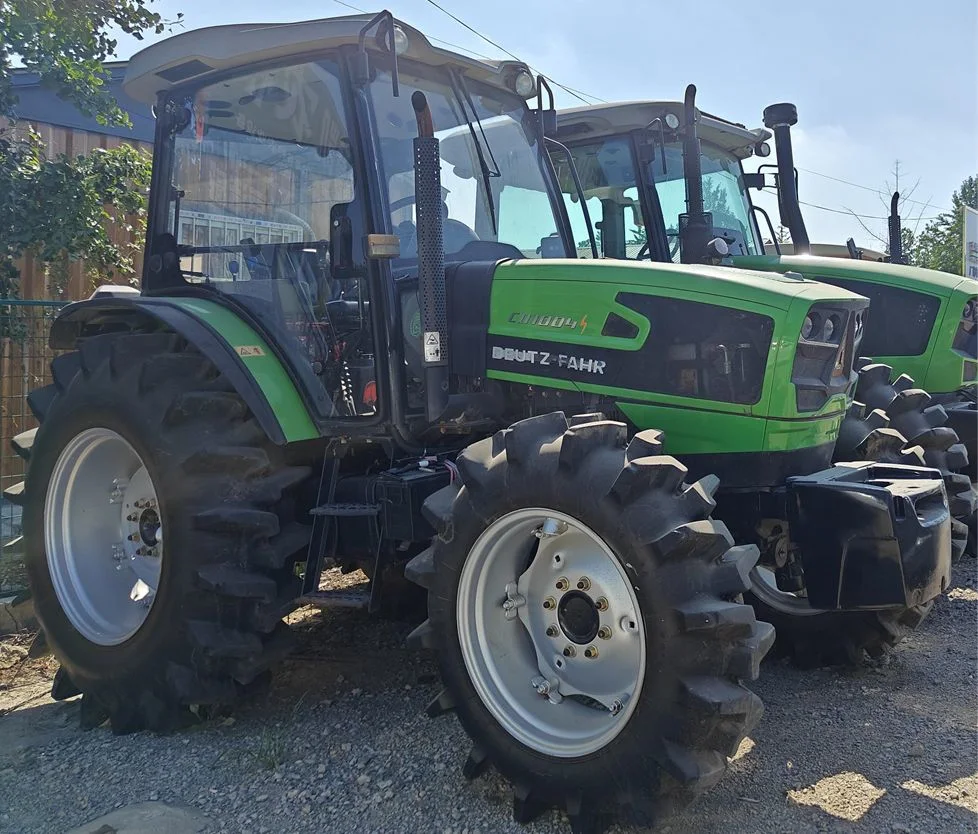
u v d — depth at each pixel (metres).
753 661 2.48
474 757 2.86
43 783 3.15
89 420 3.75
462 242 3.84
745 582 2.59
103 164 6.92
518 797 2.73
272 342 3.72
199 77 4.02
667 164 6.35
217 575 3.35
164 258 4.21
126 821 2.79
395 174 3.57
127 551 3.96
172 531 3.43
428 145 3.17
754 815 2.70
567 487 2.67
